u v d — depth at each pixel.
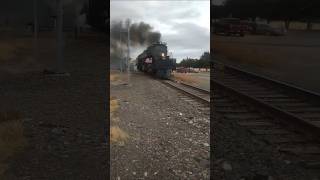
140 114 9.38
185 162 7.82
